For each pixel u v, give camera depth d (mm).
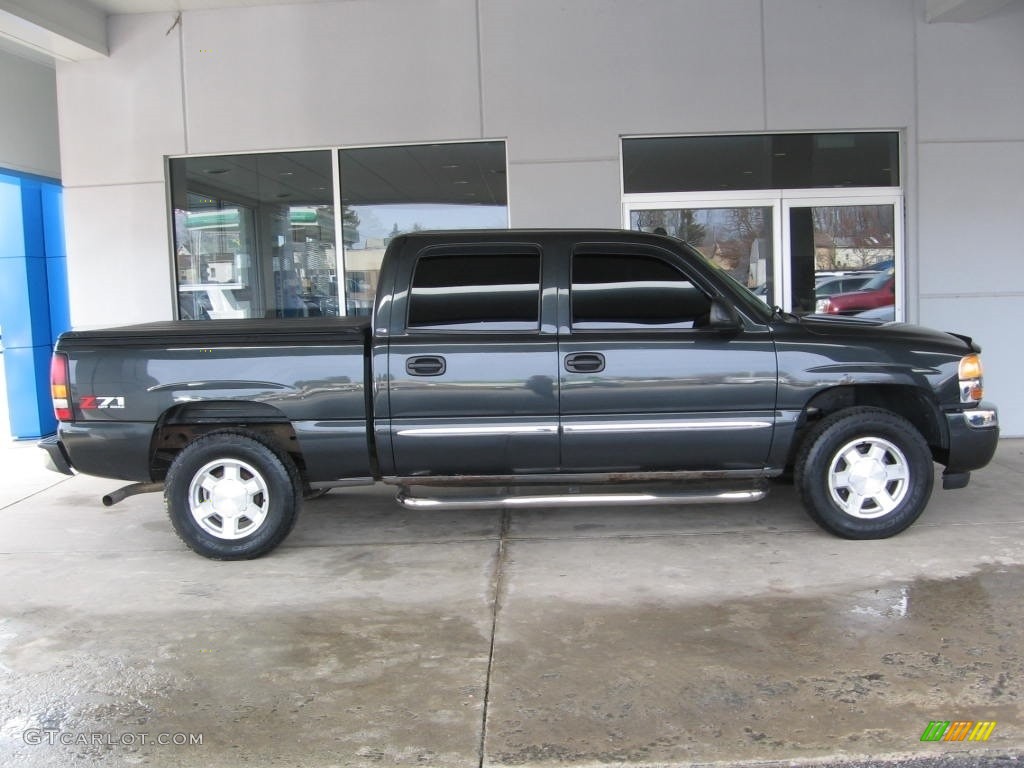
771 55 8555
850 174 8805
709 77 8570
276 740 3381
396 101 8688
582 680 3818
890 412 5523
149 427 5430
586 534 6035
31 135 10602
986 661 3900
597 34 8562
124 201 8922
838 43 8547
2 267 10766
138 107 8836
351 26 8664
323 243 8969
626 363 5340
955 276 8734
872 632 4238
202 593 5047
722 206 8789
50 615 4746
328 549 5840
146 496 7723
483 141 8781
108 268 8984
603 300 5434
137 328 5746
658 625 4398
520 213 8719
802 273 8836
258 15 8695
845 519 5555
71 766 3219
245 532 5578
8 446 10617
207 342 5418
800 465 5559
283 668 4020
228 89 8773
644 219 8797
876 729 3357
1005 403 8852
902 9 8523
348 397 5371
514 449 5406
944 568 5113
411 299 5430
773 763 3152
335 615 4660
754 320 5441
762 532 5930
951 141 8641
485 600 4824
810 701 3578
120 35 8766
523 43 8594
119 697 3762
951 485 5770
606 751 3246
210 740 3389
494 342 5363
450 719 3514
